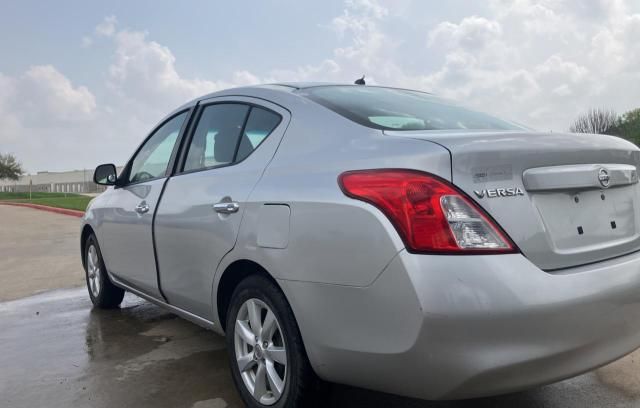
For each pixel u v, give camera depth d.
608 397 2.91
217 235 2.90
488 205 2.06
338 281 2.21
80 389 3.26
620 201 2.51
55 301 5.62
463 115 3.12
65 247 9.99
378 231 2.08
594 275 2.15
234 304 2.85
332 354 2.28
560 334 2.02
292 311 2.47
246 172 2.86
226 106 3.35
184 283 3.31
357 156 2.32
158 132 4.11
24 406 3.05
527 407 2.82
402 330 2.02
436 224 2.01
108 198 4.55
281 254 2.46
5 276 7.23
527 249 2.08
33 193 51.06
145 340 4.16
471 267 1.97
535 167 2.20
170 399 3.08
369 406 2.83
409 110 2.94
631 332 2.28
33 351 4.00
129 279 4.19
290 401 2.50
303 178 2.47
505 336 1.95
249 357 2.77
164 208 3.49
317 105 2.75
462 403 2.88
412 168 2.11
